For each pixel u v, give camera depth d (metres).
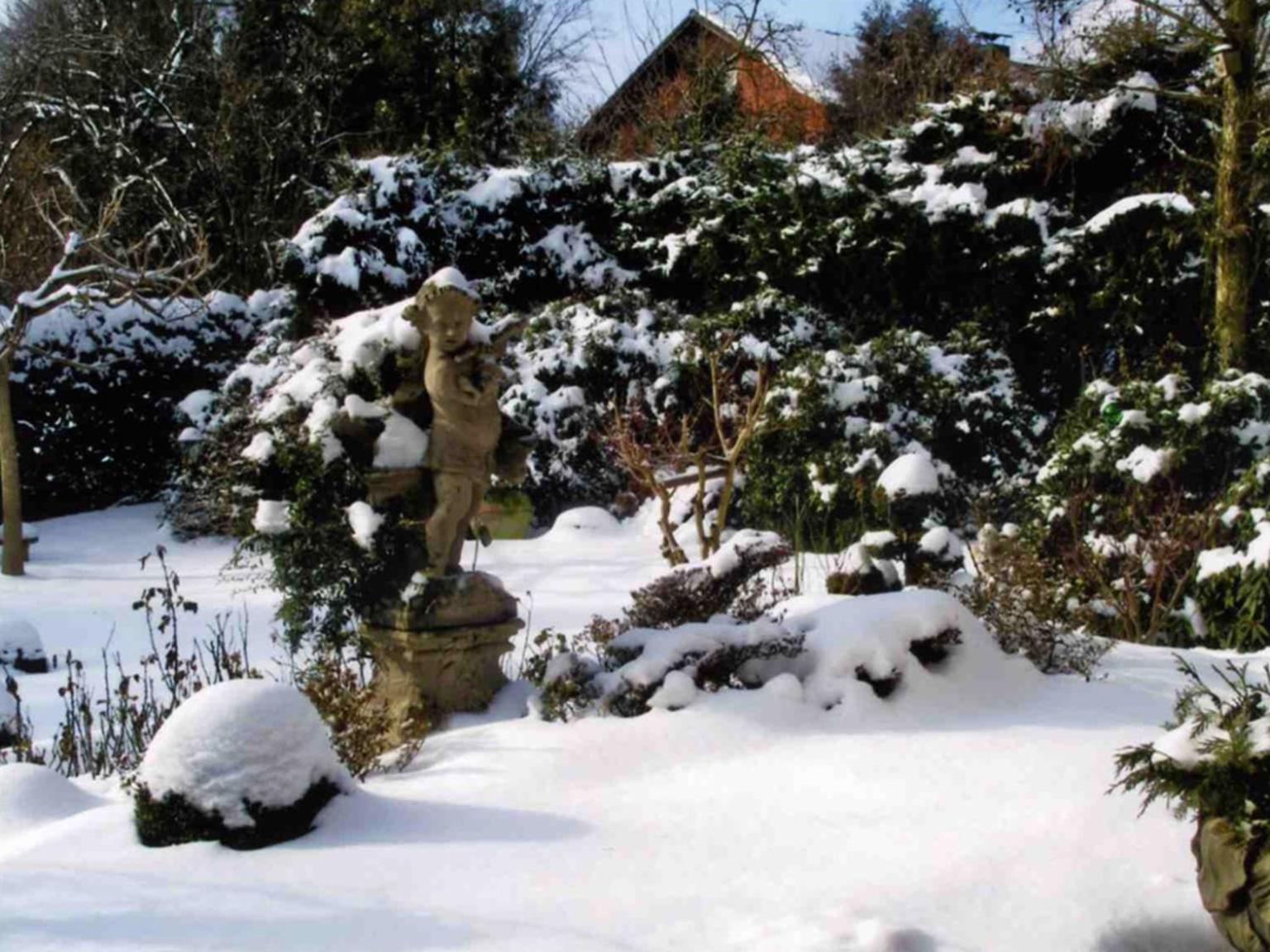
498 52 24.05
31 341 14.62
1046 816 4.16
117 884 3.62
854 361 12.07
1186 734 3.39
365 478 5.57
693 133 17.58
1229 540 8.31
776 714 5.29
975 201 13.50
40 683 7.45
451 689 5.62
